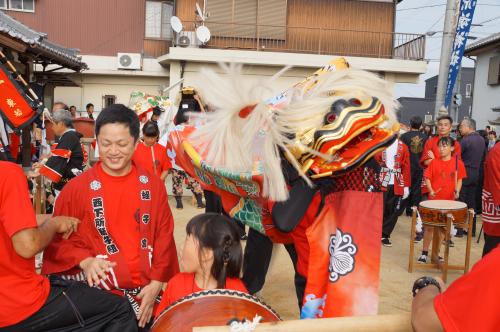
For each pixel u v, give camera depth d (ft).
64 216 7.69
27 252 6.55
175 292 6.88
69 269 7.70
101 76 55.67
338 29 50.70
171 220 8.46
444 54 35.96
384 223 21.34
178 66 47.34
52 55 35.32
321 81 7.43
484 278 3.87
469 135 24.73
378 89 7.38
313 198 7.32
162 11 55.83
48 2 54.95
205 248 6.66
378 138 7.16
